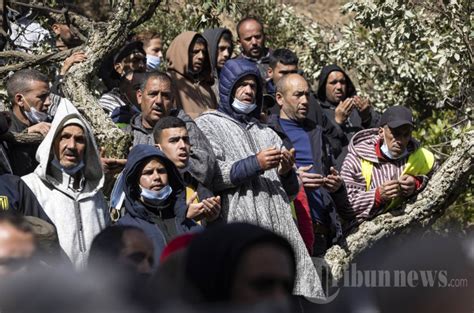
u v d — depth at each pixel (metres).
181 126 8.09
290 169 8.66
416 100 13.94
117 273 2.32
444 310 2.07
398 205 9.95
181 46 10.77
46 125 8.65
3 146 8.41
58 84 9.91
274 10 15.23
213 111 9.01
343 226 9.91
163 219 7.39
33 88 8.94
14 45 11.70
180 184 7.50
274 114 10.09
